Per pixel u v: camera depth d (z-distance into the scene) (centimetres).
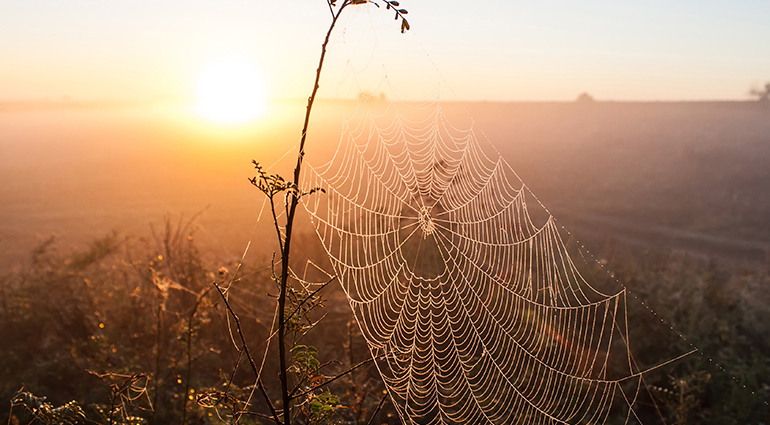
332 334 798
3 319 850
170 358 726
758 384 727
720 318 948
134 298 859
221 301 799
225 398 347
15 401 414
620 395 666
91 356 745
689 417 657
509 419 564
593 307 801
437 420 548
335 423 422
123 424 465
